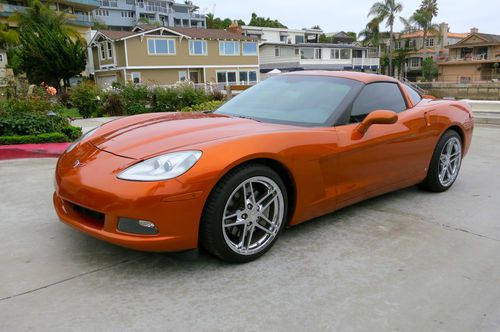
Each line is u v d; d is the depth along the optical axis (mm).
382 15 53688
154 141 2664
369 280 2555
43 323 2066
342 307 2271
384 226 3387
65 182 2586
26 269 2582
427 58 60781
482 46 57750
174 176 2348
